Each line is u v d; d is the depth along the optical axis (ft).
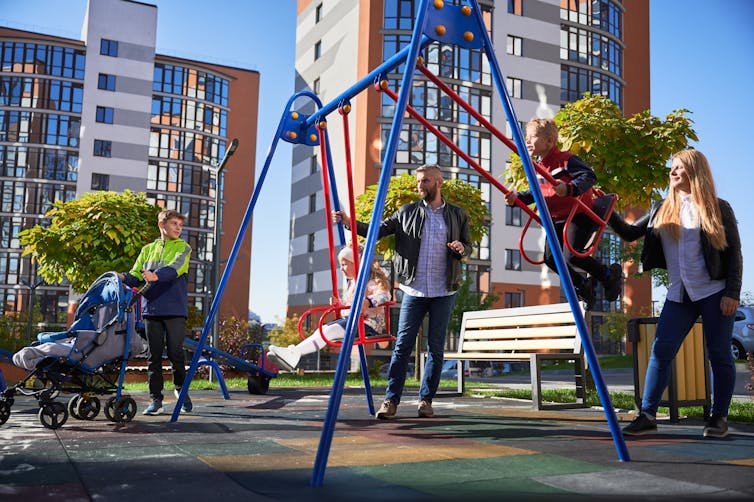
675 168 13.67
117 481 8.46
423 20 11.67
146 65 175.52
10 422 15.67
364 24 127.75
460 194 53.36
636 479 8.79
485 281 127.54
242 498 7.51
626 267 137.59
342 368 9.20
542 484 8.43
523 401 24.61
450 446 11.84
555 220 14.73
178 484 8.30
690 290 13.44
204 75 182.70
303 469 9.44
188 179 177.37
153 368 17.99
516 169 37.60
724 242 12.87
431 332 17.07
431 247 16.70
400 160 125.18
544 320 23.65
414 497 7.60
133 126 172.45
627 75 150.30
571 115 35.60
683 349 17.66
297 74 153.58
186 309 18.42
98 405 16.14
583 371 21.95
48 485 8.20
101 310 16.43
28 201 166.30
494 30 134.31
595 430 14.51
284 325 127.34
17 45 167.94
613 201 14.24
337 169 132.77
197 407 20.74
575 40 142.10
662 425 16.42
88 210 57.88
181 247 18.07
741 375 47.91
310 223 144.77
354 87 16.06
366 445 11.93
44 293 166.61
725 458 10.66
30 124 167.22
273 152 17.83
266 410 19.62
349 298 17.85
